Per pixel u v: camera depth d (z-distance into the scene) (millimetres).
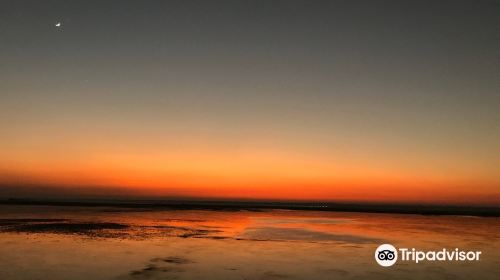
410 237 21672
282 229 25203
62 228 24016
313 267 13734
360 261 14773
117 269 13141
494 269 13875
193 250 16609
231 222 30078
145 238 20047
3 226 24844
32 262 14086
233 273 12797
